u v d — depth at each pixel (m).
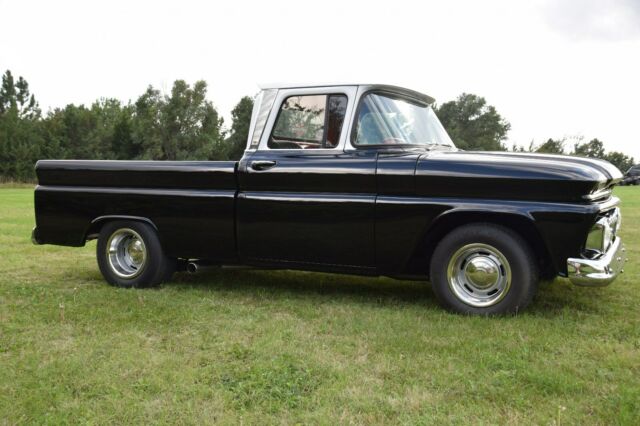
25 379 3.32
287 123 5.25
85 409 2.93
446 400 3.01
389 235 4.71
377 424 2.75
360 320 4.48
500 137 65.75
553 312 4.68
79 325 4.41
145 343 3.99
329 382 3.25
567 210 4.18
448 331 4.13
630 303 5.01
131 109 80.19
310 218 4.98
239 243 5.32
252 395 3.08
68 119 72.69
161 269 5.74
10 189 47.97
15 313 4.76
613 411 2.83
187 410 2.92
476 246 4.51
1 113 91.00
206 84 60.31
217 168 5.36
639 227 10.97
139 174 5.72
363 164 4.81
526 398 3.00
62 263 7.49
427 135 5.42
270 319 4.59
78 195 5.97
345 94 5.06
